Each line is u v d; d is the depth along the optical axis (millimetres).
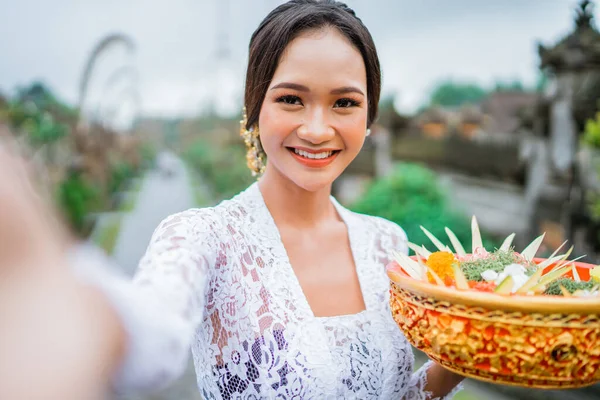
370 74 1378
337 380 1236
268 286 1262
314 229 1457
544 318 892
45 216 573
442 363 1021
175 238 997
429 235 1354
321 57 1229
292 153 1285
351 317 1343
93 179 16078
